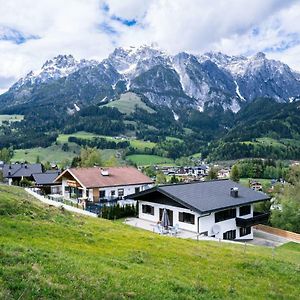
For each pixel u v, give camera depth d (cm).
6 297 1243
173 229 4900
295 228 6619
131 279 1719
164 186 5569
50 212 3241
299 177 8462
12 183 11075
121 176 7838
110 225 3547
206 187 5856
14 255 1670
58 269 1616
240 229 5578
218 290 1911
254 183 16125
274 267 2612
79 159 13838
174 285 1780
